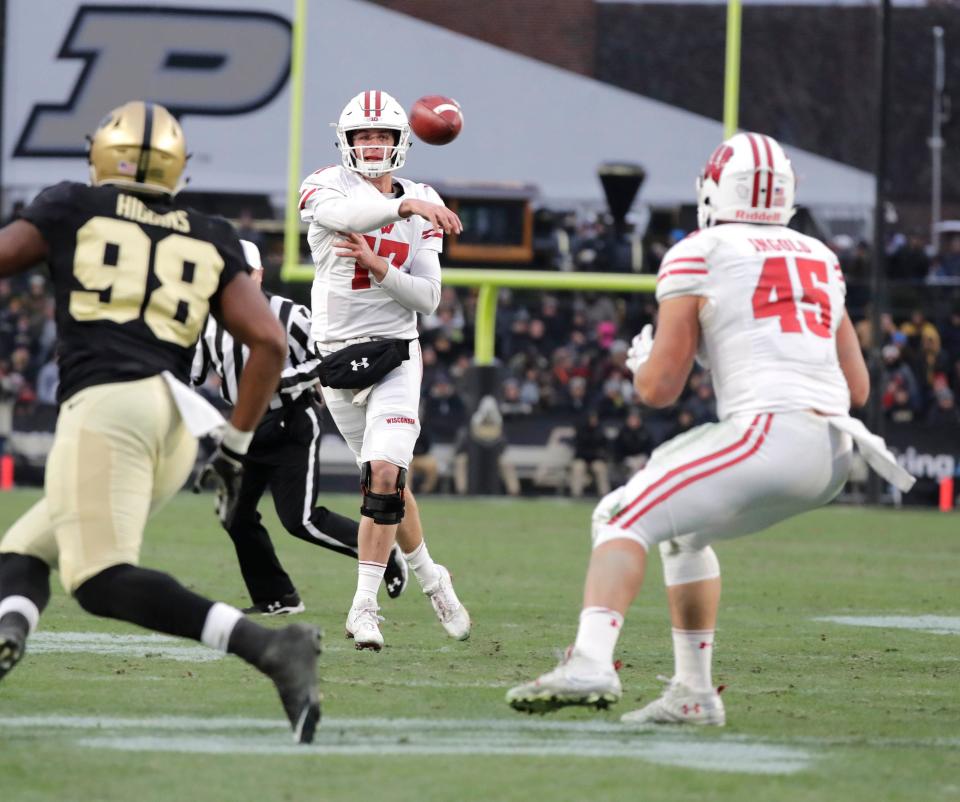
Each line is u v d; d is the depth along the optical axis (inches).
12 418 2326.5
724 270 609.6
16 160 2379.4
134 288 560.7
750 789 517.3
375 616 854.5
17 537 581.3
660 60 2229.3
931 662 847.7
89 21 2357.3
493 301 2288.4
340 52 2245.3
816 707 693.9
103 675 738.8
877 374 2304.4
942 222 2568.9
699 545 623.2
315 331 898.7
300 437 954.7
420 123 943.7
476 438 2311.8
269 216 2351.1
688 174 2236.7
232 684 717.9
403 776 527.5
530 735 613.3
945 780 539.8
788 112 2267.5
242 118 2317.9
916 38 2561.5
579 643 580.7
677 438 608.7
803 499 603.8
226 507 579.8
